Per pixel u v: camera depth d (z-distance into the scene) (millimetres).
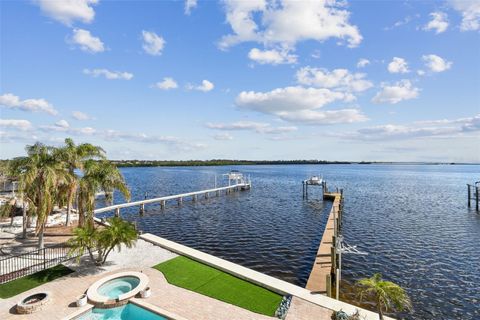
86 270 19781
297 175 162375
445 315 18062
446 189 87312
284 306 15344
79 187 27750
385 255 28266
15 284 17516
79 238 19984
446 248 30531
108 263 21141
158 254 23109
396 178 140375
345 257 27484
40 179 22938
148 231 37688
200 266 20750
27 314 14242
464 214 48469
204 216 47250
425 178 140500
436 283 22359
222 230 37969
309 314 14867
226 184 101500
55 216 35000
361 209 53344
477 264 26109
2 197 40531
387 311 18297
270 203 60688
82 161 29609
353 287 21188
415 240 33438
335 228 29234
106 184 28781
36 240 26438
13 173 23703
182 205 58469
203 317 14289
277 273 23953
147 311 15031
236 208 54750
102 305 15219
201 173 177875
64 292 16578
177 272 19641
